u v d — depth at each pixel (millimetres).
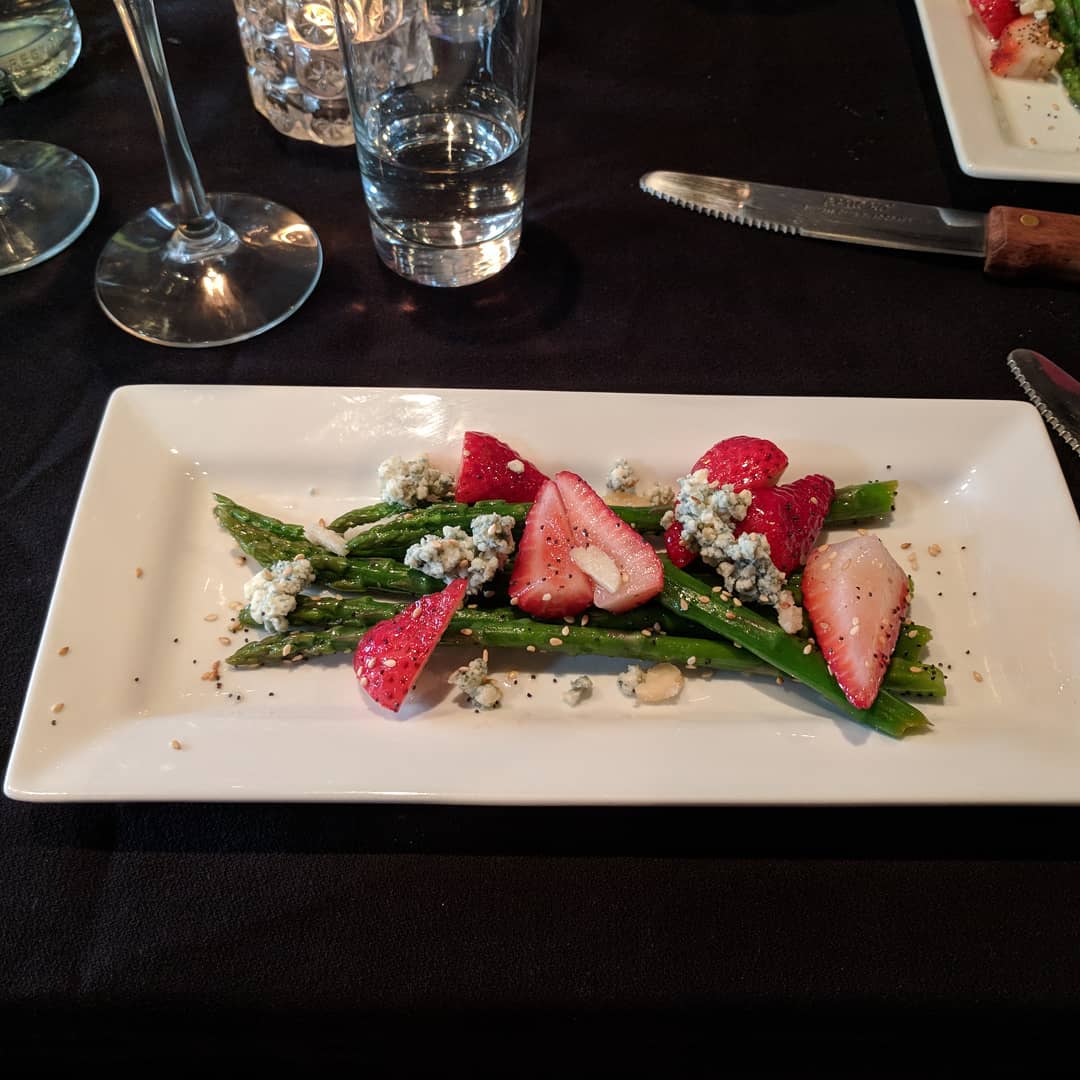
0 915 249
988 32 437
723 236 404
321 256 391
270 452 321
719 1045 254
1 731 280
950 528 322
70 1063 261
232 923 250
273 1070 277
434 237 370
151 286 375
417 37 333
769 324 380
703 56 453
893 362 371
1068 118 419
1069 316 385
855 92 444
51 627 278
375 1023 246
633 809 269
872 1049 256
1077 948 252
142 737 265
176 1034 247
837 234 398
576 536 289
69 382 355
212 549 309
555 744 265
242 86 439
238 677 284
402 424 324
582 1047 255
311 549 299
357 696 281
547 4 469
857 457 324
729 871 261
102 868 256
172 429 320
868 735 271
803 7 471
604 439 324
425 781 254
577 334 375
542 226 403
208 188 410
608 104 437
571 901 256
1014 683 290
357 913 253
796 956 250
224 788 252
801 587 292
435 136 350
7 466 334
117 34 449
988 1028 248
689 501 291
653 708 281
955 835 268
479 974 246
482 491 307
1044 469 317
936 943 252
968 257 396
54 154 413
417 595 298
